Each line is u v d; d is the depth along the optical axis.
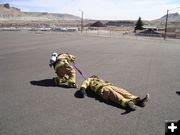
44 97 6.70
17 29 65.62
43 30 67.00
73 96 6.79
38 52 17.47
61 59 7.85
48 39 31.98
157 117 5.40
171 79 9.34
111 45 25.16
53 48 20.45
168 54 18.17
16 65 11.98
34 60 13.63
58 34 47.16
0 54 16.22
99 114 5.51
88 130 4.73
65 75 7.88
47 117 5.34
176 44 31.70
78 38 36.31
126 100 5.80
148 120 5.23
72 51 18.44
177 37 56.88
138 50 20.66
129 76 9.71
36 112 5.62
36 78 9.07
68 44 24.86
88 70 10.84
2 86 7.91
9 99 6.54
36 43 25.30
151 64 12.99
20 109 5.81
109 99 6.30
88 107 5.94
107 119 5.25
